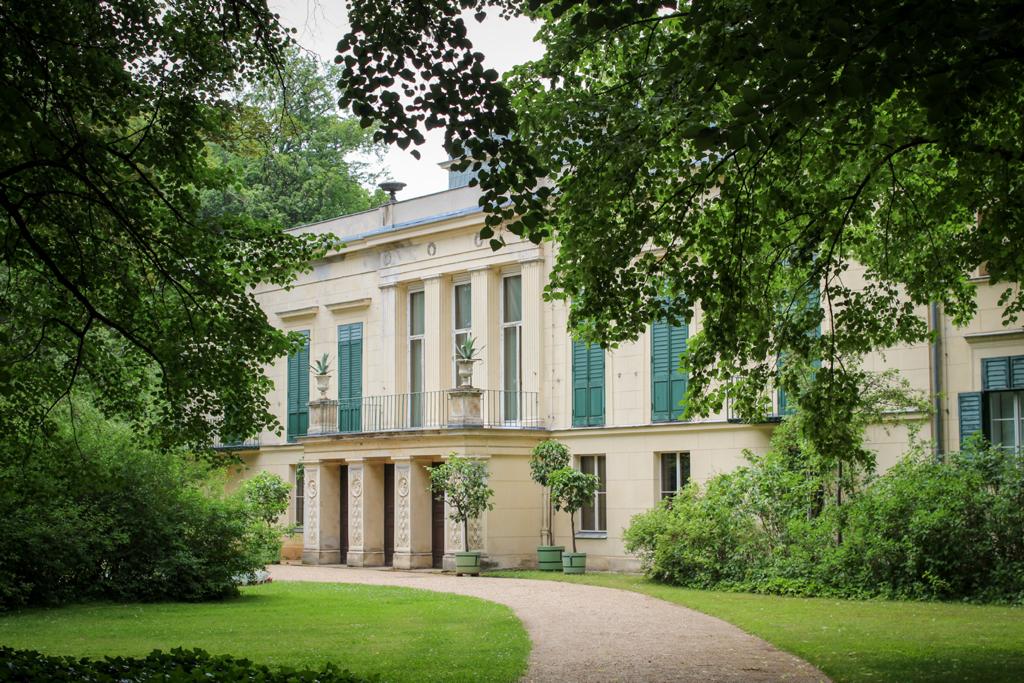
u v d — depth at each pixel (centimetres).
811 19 793
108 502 2069
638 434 2656
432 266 3130
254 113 1308
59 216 1152
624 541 2422
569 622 1580
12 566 1888
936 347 2166
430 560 2870
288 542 3416
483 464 2633
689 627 1499
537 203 974
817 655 1192
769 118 892
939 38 709
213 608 1875
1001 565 1783
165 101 1147
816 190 1277
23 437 1344
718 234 1258
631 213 1202
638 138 1148
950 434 2145
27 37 1002
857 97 739
